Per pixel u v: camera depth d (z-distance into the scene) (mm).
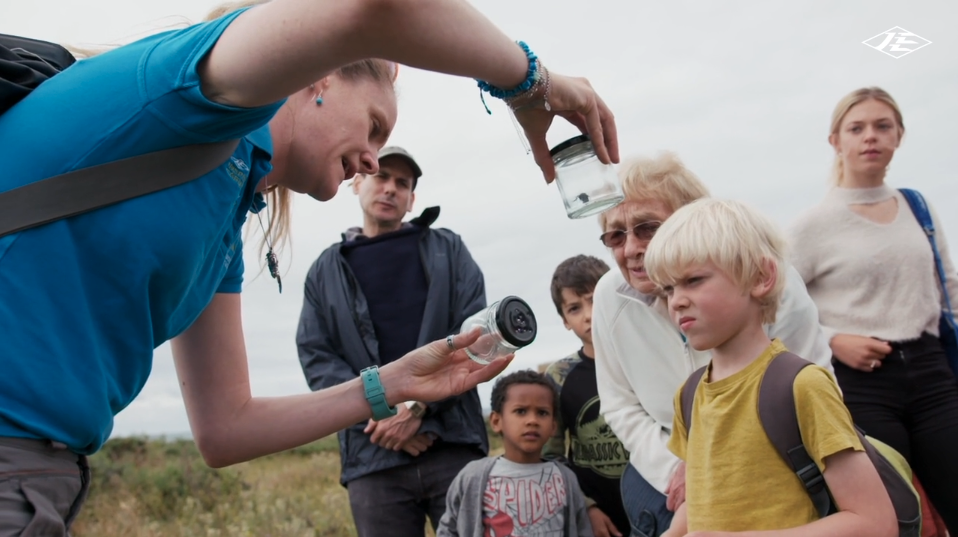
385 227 4555
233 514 6914
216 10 1907
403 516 4090
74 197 1412
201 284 1738
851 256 4055
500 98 1838
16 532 1329
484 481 3785
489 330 2203
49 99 1476
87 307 1449
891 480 2219
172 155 1463
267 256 2244
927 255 3994
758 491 2225
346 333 4336
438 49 1427
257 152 1722
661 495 3139
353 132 1960
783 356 2295
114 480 7961
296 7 1346
